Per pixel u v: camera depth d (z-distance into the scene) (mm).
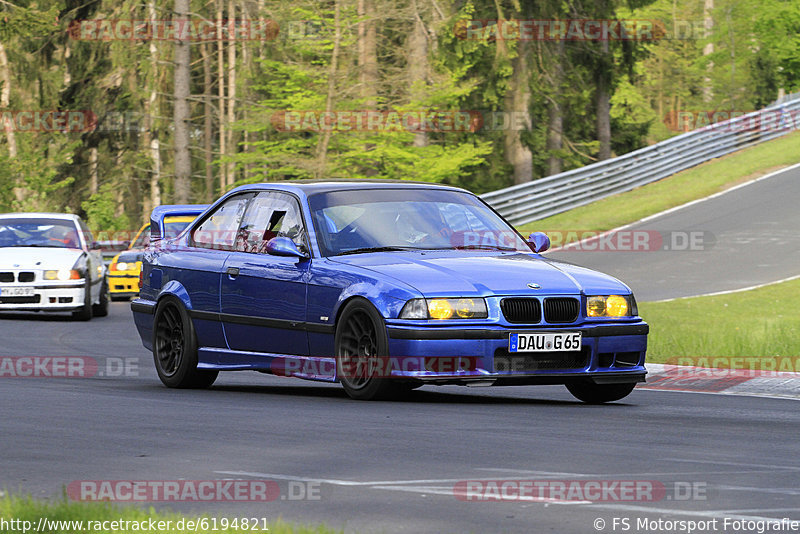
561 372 29156
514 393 34125
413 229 32094
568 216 111062
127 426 25469
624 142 168000
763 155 128375
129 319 69812
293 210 32688
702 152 129250
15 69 159125
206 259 34562
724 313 61906
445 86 127062
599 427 25547
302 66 125938
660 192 117750
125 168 165125
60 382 36500
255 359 32750
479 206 33906
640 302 68062
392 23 133125
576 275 30359
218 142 178375
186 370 34594
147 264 37062
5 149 145875
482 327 28547
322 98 124250
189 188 122000
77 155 164250
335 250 31266
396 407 28625
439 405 29297
